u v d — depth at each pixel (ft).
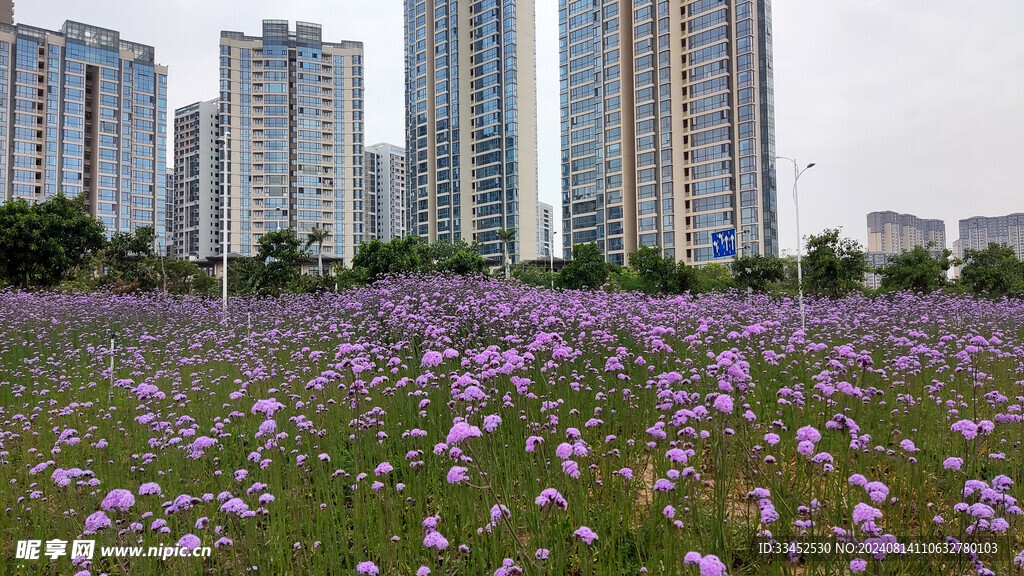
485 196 319.47
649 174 251.80
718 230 234.99
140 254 128.26
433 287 50.72
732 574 12.78
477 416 20.43
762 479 16.72
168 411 27.94
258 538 15.92
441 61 330.54
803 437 14.58
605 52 266.77
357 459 20.24
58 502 18.75
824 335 41.57
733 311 53.01
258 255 90.79
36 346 46.32
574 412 21.44
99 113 317.22
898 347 35.78
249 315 51.47
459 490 15.75
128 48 333.21
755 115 231.09
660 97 250.98
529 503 15.66
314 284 90.12
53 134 298.15
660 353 29.76
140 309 61.36
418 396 24.84
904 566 13.03
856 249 83.92
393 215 467.52
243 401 27.53
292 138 357.41
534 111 328.08
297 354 37.76
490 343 34.94
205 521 15.01
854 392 19.52
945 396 26.43
